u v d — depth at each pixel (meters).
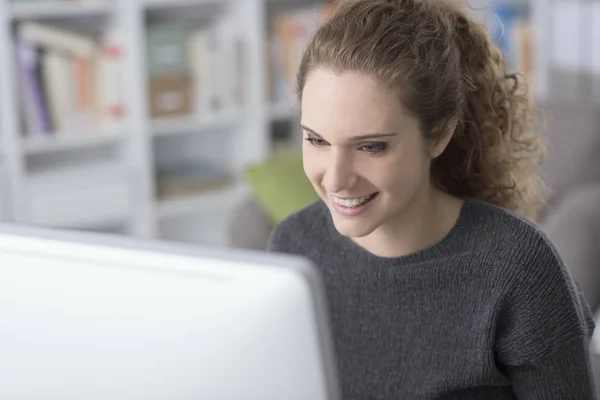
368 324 1.58
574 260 3.65
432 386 1.53
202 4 5.50
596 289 3.64
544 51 5.28
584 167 4.12
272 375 0.91
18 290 0.96
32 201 4.66
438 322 1.52
